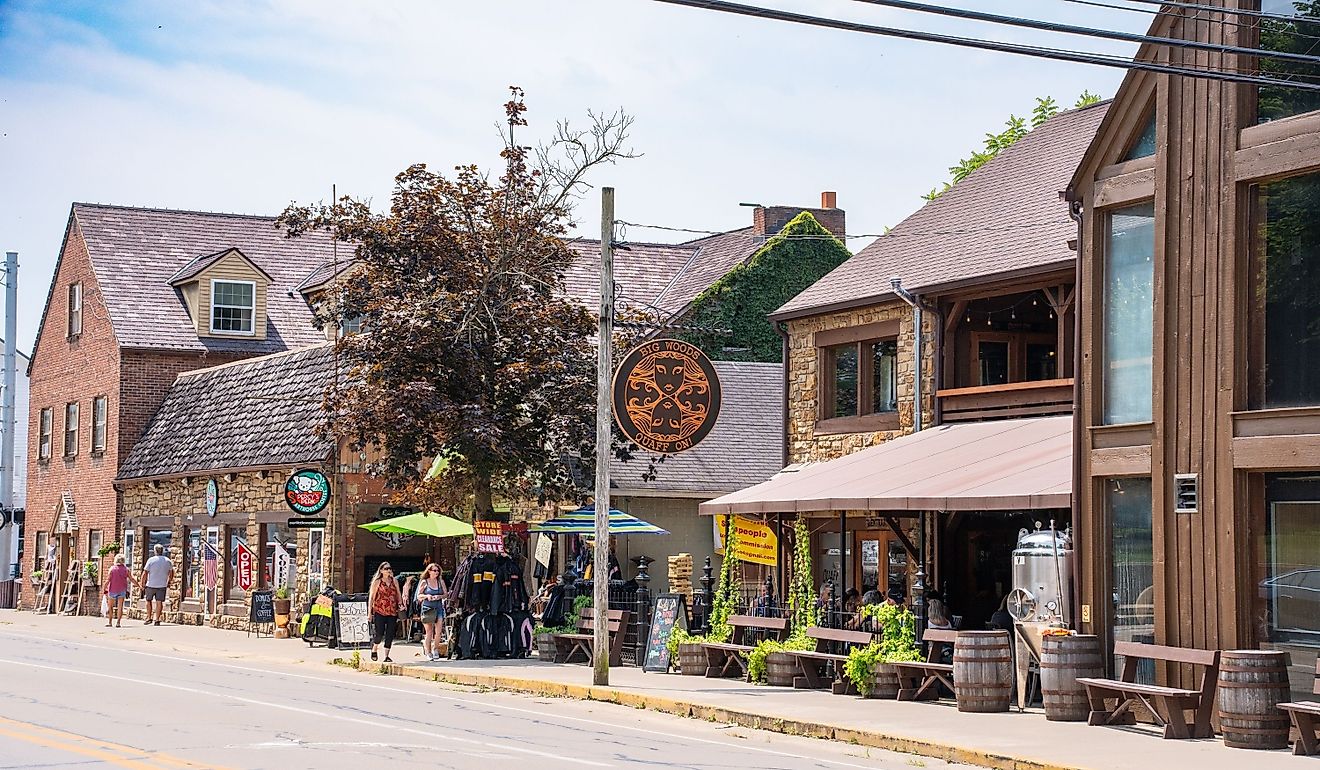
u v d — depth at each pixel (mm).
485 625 27125
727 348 41094
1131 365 17656
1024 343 24375
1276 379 15883
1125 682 16641
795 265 42188
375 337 27891
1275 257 15984
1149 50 17328
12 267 39719
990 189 27984
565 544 34531
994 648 18172
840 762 14742
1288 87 14672
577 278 46125
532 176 29844
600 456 22156
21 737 14781
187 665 26000
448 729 16500
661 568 34375
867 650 19891
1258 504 15938
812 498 21484
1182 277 16734
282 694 20406
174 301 44406
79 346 46281
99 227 45875
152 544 41594
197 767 12789
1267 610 15797
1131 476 17406
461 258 29156
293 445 34438
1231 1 16422
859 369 26875
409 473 29000
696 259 48375
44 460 49125
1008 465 20234
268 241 47188
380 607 26625
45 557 48500
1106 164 18047
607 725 17719
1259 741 14984
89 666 24828
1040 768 14109
